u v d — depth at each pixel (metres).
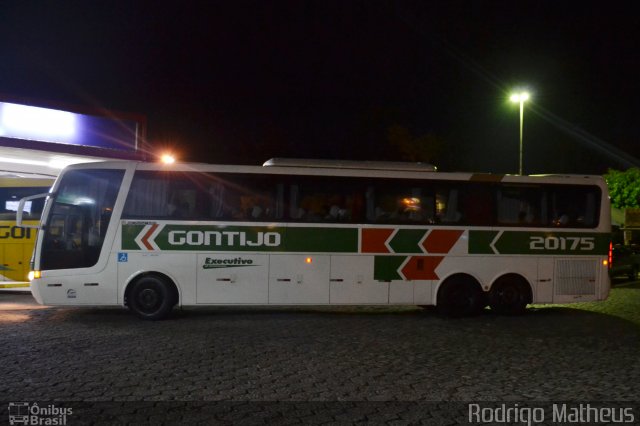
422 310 14.49
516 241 13.42
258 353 9.17
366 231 12.98
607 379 7.84
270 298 12.72
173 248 12.52
